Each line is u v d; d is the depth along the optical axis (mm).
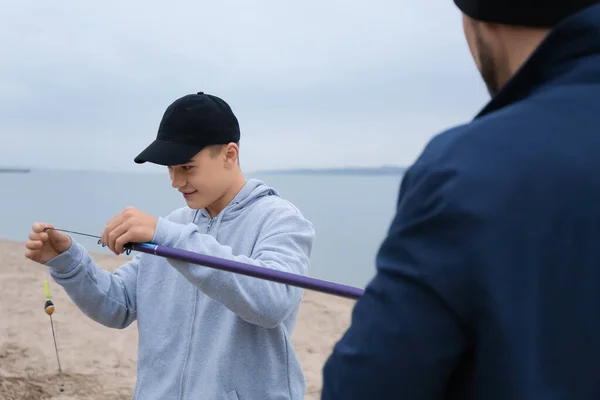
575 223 701
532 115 759
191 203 1950
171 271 1964
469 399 775
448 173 740
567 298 697
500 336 703
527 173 714
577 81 772
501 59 872
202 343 1854
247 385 1818
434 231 735
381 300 769
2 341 5465
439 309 728
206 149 1875
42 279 8125
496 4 815
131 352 5359
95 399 4379
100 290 1978
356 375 771
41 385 4578
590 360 694
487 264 702
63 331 5828
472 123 801
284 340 1886
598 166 711
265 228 1901
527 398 690
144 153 1854
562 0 777
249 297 1675
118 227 1684
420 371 740
